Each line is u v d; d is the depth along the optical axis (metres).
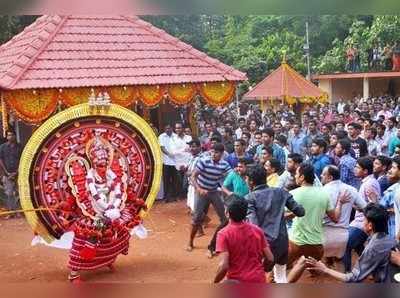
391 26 23.55
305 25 28.88
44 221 6.32
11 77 10.15
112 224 6.49
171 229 9.35
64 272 7.09
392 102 22.25
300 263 4.07
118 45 11.92
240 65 27.20
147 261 7.42
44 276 6.90
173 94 11.54
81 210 6.34
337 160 7.65
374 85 27.84
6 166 10.72
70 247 6.55
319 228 5.70
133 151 6.73
